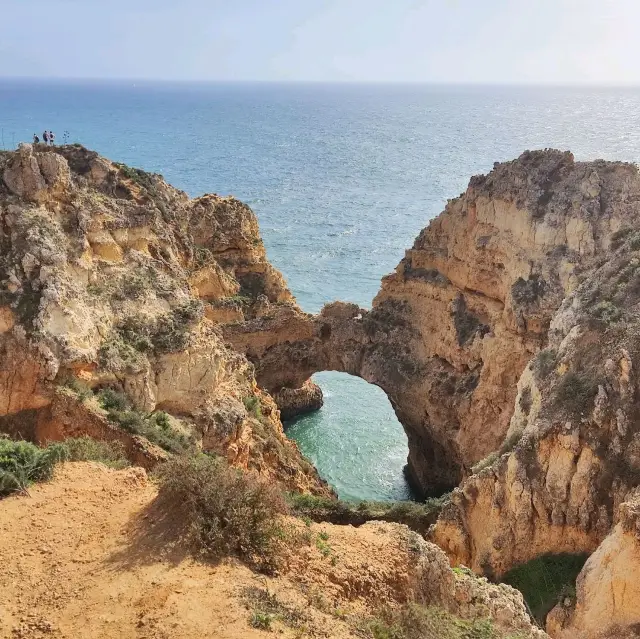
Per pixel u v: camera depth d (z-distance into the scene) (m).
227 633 12.66
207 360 32.03
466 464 41.62
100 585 14.10
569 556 24.22
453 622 15.48
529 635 17.25
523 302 38.47
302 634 13.05
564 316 30.25
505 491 25.86
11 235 28.36
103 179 37.38
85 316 28.67
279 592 14.38
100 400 27.50
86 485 18.14
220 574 14.41
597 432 24.25
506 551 25.20
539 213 39.78
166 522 16.05
